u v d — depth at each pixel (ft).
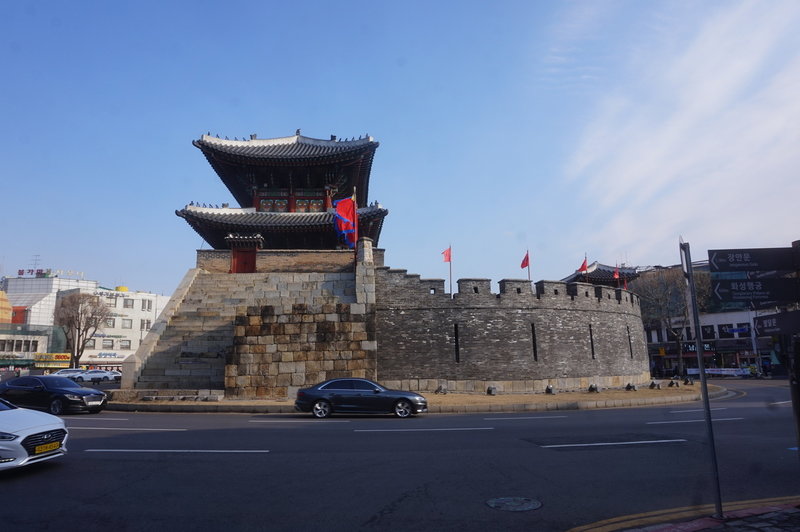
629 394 87.61
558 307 97.09
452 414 66.13
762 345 201.77
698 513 22.25
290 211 132.16
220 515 22.36
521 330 92.27
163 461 33.06
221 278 101.55
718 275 22.54
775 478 28.35
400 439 42.09
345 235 115.65
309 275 100.27
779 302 23.06
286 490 26.25
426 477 28.86
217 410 68.80
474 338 89.86
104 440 41.60
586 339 100.17
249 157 124.06
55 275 326.85
